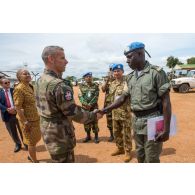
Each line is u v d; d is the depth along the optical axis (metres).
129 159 4.34
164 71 2.63
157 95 2.69
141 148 2.94
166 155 4.59
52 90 2.46
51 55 2.52
